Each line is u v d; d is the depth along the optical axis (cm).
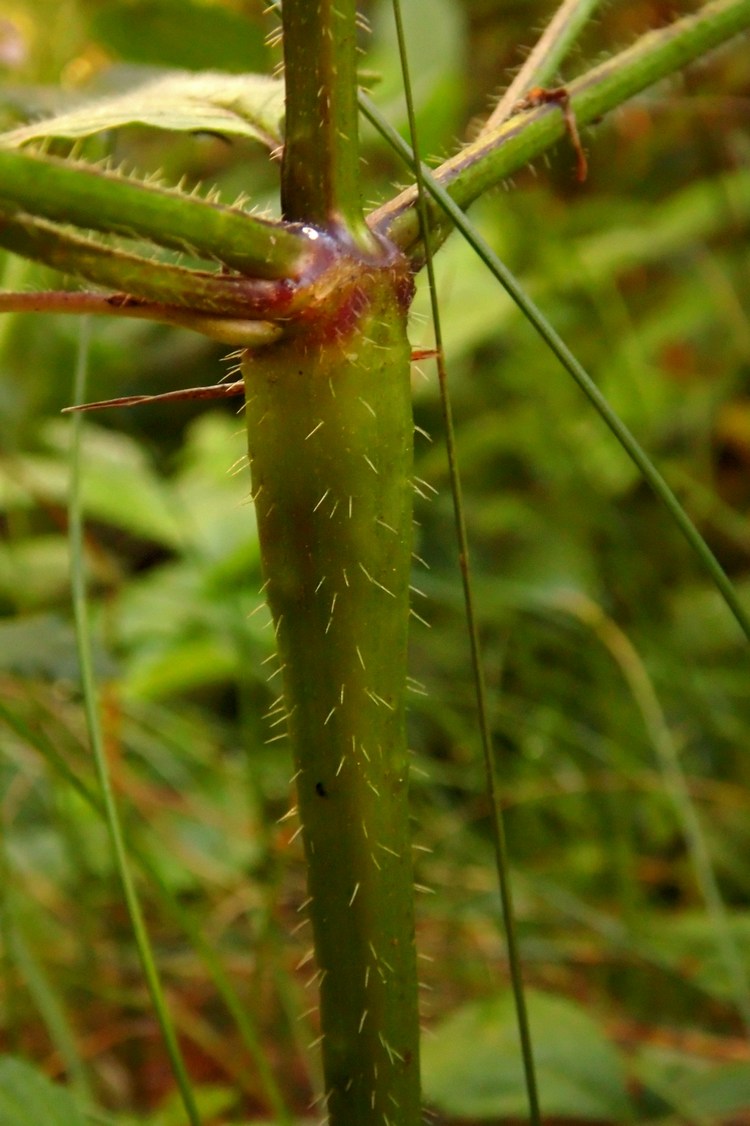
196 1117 16
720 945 23
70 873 28
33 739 19
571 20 15
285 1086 24
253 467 14
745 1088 20
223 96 15
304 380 14
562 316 42
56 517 32
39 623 23
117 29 23
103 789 16
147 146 45
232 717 40
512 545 39
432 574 39
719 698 33
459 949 27
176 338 52
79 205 13
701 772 32
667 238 44
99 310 13
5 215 13
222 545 35
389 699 14
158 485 35
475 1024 21
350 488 14
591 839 31
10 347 36
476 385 44
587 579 37
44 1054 24
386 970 15
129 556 47
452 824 31
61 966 26
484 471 44
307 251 14
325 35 14
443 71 31
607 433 41
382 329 14
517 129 15
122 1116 21
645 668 33
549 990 27
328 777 14
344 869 15
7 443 33
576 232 49
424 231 14
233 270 14
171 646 34
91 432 40
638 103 17
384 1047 15
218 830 30
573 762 32
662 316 46
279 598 14
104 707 27
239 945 28
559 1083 20
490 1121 22
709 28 15
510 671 36
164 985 26
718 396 44
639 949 25
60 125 15
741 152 43
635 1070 21
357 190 14
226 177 46
